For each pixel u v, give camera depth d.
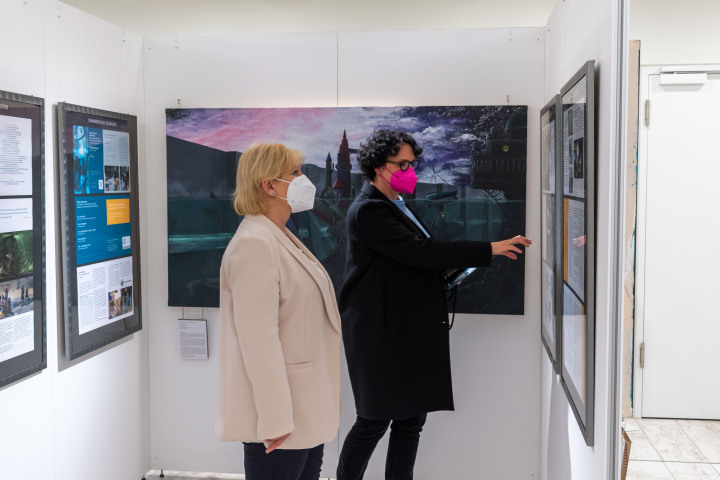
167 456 3.51
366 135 3.26
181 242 3.37
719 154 1.72
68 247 2.73
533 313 3.25
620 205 1.72
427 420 3.34
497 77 3.21
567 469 2.45
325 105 3.32
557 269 2.41
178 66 3.38
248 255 1.96
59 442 2.74
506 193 3.19
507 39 3.20
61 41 2.73
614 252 1.74
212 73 3.37
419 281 2.72
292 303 2.04
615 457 1.78
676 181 1.75
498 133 3.18
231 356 2.06
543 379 3.15
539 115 3.18
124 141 3.16
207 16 4.35
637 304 1.80
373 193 2.74
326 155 3.28
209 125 3.33
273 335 1.95
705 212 1.73
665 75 1.74
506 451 3.31
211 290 3.37
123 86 3.23
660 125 1.75
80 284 2.82
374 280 2.72
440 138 3.21
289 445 2.05
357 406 2.76
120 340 3.21
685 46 1.74
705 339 1.77
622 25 1.68
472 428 3.32
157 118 3.40
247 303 1.94
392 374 2.70
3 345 2.36
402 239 2.62
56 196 2.70
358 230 2.70
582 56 2.13
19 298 2.44
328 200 3.29
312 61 3.31
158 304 3.46
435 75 3.25
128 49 3.27
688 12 1.74
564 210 2.37
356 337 2.74
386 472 2.98
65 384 2.78
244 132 3.31
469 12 4.16
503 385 3.29
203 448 3.48
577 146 2.04
